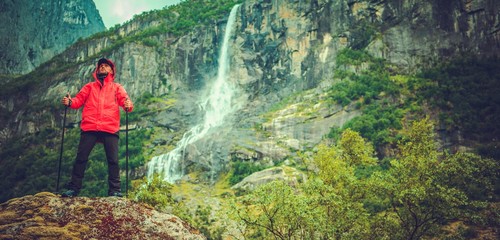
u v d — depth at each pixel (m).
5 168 117.00
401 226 33.59
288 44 140.38
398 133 94.88
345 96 110.75
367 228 33.34
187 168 103.00
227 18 159.00
